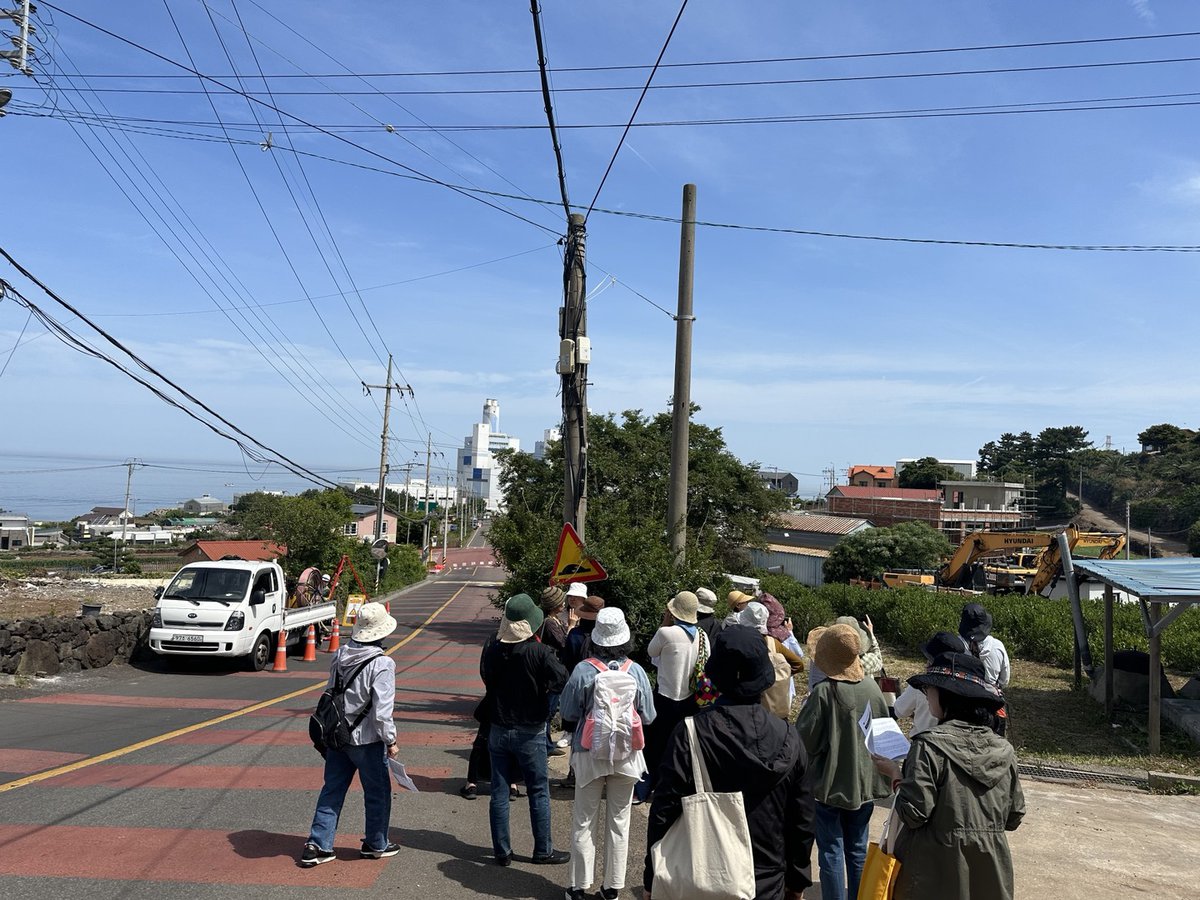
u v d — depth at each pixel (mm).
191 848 5535
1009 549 32844
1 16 10883
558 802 6996
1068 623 17297
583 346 11281
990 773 3150
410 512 97812
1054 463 81938
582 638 7027
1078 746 9672
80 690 12531
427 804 6895
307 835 5918
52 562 63625
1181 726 10203
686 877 3115
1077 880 5520
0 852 5320
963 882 3072
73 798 6551
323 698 5371
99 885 4844
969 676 3387
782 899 3281
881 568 44688
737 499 30484
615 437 28016
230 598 15828
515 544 16406
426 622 33062
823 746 4449
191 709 11203
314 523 33625
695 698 5621
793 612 23594
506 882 5227
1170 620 9211
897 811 3176
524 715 5520
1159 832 6629
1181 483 73375
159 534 107188
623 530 9617
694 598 5867
